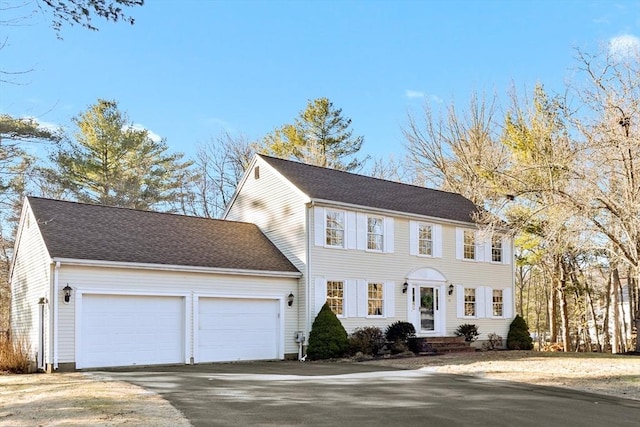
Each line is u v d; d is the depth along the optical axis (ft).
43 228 62.59
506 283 97.19
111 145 131.54
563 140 70.13
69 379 48.85
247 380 49.26
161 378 50.06
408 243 85.15
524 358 71.26
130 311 62.54
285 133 148.15
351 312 77.77
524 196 79.00
